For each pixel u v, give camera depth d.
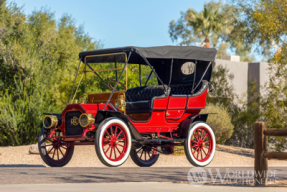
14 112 18.28
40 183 5.03
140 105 8.41
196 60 9.13
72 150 8.94
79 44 31.59
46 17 24.44
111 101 8.53
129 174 6.68
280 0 15.87
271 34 16.19
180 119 8.95
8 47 19.72
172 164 11.70
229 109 19.70
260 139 5.39
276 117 15.79
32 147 13.07
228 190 4.18
